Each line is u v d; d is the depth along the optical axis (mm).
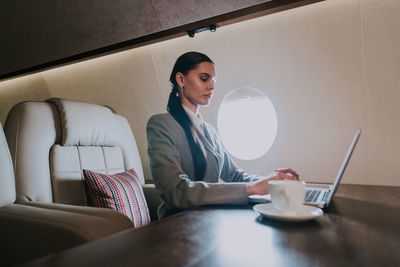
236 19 1600
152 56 1918
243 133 1741
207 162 1691
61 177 1246
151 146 1479
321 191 1126
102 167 1488
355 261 397
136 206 1343
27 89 2564
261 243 487
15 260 883
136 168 1802
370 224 621
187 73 1808
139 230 584
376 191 1179
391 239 505
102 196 1253
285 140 1661
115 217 907
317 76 1546
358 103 1483
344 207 820
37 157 1177
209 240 508
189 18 1655
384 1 1352
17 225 878
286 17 1546
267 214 635
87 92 2273
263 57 1642
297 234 544
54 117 1318
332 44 1484
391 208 802
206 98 1791
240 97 1729
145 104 2066
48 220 835
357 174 1518
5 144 1060
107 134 1568
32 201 1108
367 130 1479
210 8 1580
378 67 1418
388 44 1381
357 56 1447
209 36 1736
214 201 892
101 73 2150
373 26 1391
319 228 587
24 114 1190
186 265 387
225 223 644
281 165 1685
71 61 2188
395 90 1402
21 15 2002
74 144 1364
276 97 1655
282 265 385
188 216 728
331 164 1570
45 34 2068
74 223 806
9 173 1041
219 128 1793
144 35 1833
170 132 1555
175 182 1095
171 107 1825
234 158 1785
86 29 1921
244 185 922
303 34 1530
